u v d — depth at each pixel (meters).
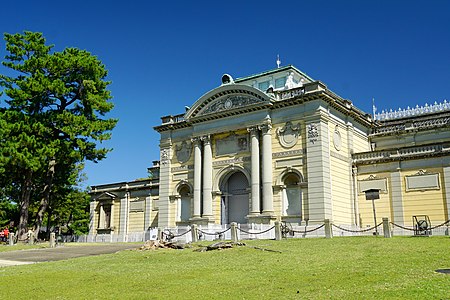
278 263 20.36
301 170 40.09
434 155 38.78
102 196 60.25
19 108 46.81
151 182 56.69
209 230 43.25
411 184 39.69
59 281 18.03
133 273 19.28
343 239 29.23
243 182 45.97
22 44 47.97
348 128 44.12
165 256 24.95
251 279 16.72
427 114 51.78
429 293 12.38
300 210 39.94
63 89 46.16
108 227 59.59
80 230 72.38
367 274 16.33
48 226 62.25
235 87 44.75
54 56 46.66
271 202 41.16
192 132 48.81
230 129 44.91
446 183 37.84
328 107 41.22
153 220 55.16
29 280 18.45
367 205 41.72
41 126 44.41
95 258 26.09
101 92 49.88
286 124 41.78
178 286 15.98
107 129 49.00
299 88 41.66
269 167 41.88
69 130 45.34
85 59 47.94
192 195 47.44
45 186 47.78
